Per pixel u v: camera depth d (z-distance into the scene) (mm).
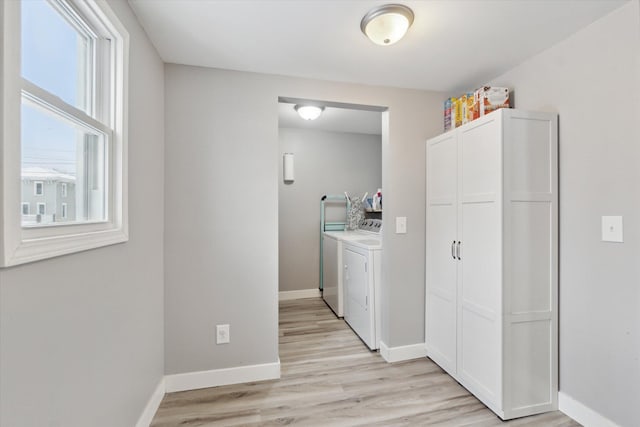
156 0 1329
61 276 865
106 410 1134
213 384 1951
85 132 1106
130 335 1360
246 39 1651
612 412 1442
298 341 2652
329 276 3568
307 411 1708
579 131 1587
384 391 1898
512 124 1632
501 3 1358
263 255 2043
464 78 2160
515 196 1634
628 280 1382
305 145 3980
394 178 2303
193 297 1934
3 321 659
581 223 1581
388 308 2295
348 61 1902
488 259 1710
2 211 642
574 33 1605
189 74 1930
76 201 1049
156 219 1745
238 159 2004
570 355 1638
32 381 751
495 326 1654
